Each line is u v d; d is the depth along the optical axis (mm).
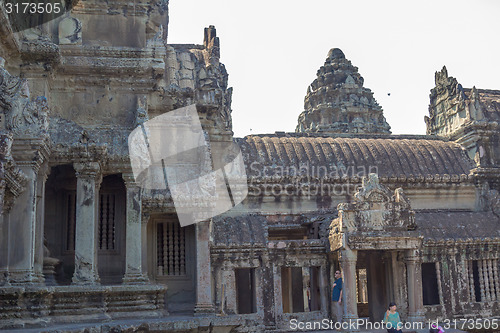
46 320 12891
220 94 22062
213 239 20562
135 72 18875
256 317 20609
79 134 16531
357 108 45688
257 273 20969
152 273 19562
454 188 27359
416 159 28234
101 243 18797
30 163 14172
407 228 21234
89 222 16094
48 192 18469
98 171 16500
